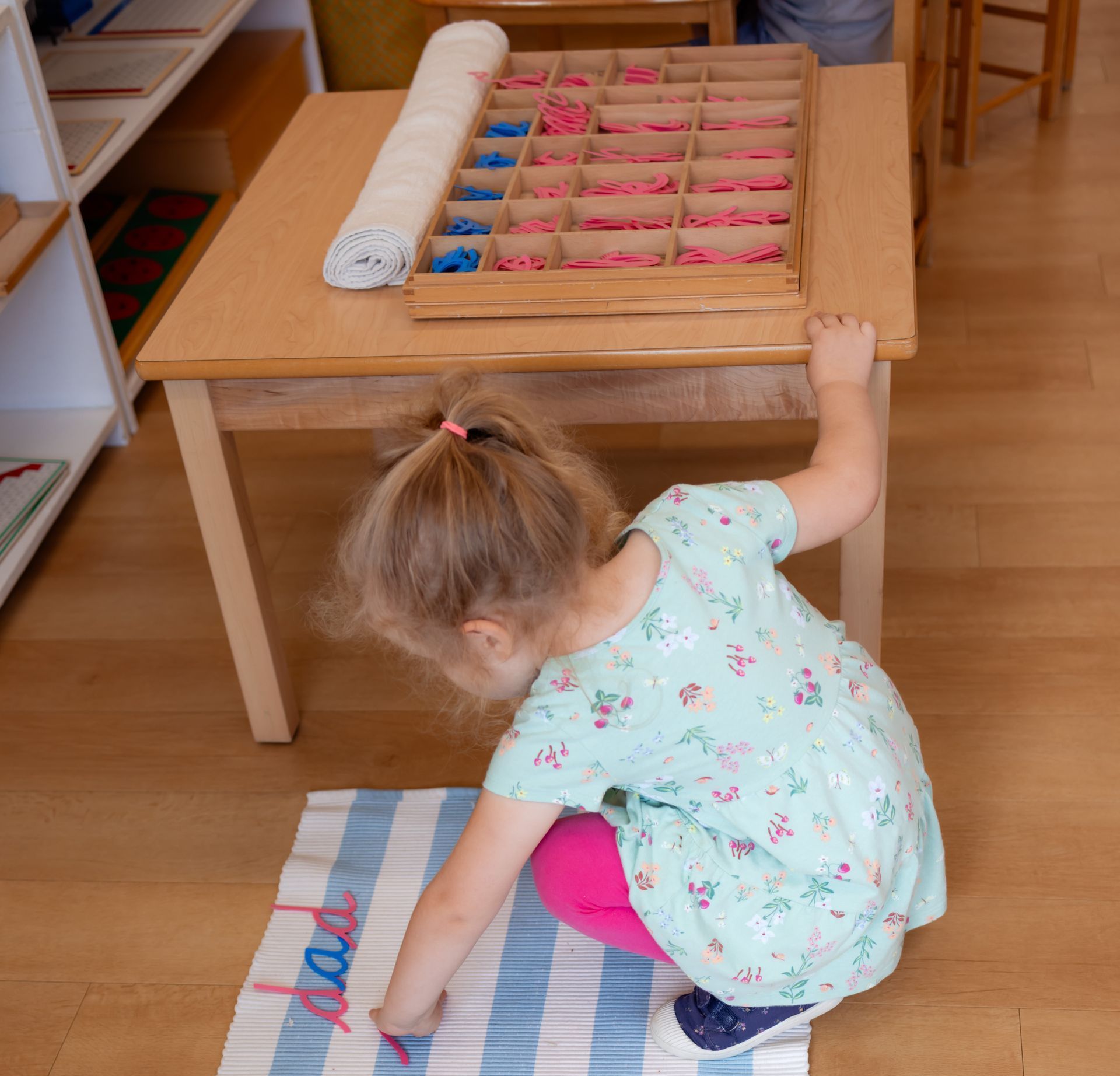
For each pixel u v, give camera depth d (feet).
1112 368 8.09
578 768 3.82
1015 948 5.01
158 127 9.61
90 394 8.08
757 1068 4.71
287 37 10.77
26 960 5.34
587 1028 4.91
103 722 6.41
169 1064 4.93
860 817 4.07
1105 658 6.17
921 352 8.38
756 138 5.46
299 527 7.48
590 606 3.73
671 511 3.99
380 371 4.64
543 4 7.68
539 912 5.35
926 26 8.60
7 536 7.09
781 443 7.73
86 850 5.79
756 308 4.63
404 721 6.27
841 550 5.15
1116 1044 4.67
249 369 4.67
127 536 7.57
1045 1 13.04
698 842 4.17
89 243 9.21
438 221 5.12
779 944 4.14
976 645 6.30
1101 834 5.39
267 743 6.22
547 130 5.77
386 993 4.55
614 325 4.64
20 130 7.11
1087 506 7.06
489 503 3.32
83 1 9.44
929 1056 4.70
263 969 5.22
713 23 7.59
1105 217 9.64
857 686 4.24
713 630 3.82
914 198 9.35
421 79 6.14
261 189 5.81
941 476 7.36
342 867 5.60
